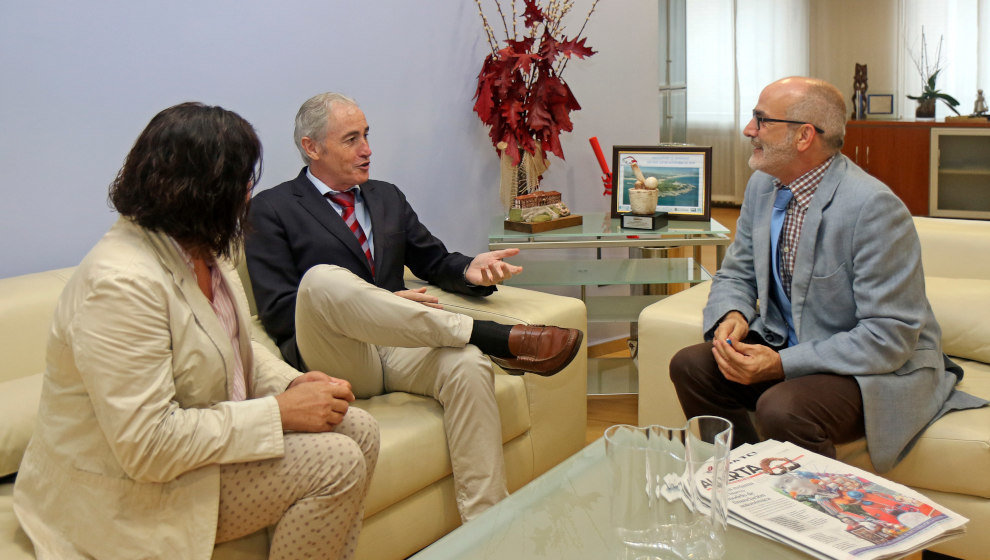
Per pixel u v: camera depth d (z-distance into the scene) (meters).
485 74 2.97
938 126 5.77
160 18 2.31
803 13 7.00
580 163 3.47
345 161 2.25
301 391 1.52
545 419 2.19
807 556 1.23
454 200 3.09
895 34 6.82
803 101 1.89
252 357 1.66
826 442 1.73
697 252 2.96
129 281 1.33
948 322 2.07
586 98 3.43
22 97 2.11
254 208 2.21
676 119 4.64
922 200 5.93
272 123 2.58
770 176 2.11
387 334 1.88
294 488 1.46
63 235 2.23
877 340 1.77
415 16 2.86
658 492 1.24
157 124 1.38
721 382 2.00
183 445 1.35
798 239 1.98
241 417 1.42
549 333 1.90
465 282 2.27
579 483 1.52
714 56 7.22
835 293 1.89
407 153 2.92
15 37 2.08
